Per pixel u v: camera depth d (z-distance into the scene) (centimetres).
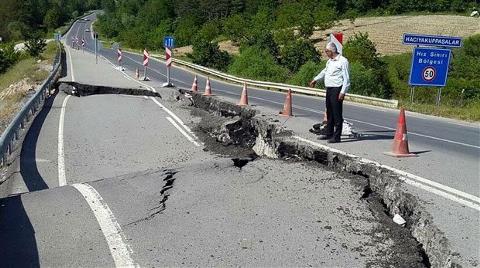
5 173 930
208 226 555
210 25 8575
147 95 2156
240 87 3186
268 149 1114
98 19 14675
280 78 4259
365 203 634
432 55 2014
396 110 1955
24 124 1341
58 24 13900
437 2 8469
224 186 702
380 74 3962
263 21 7838
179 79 3719
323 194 662
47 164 974
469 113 1736
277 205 620
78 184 727
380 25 7200
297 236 527
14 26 11100
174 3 10906
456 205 603
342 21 8100
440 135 1230
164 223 566
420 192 651
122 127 1351
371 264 466
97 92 2172
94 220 575
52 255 489
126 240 520
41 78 2866
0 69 4453
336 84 946
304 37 6366
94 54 6153
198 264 467
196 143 1177
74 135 1239
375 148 928
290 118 1368
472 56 5191
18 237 532
